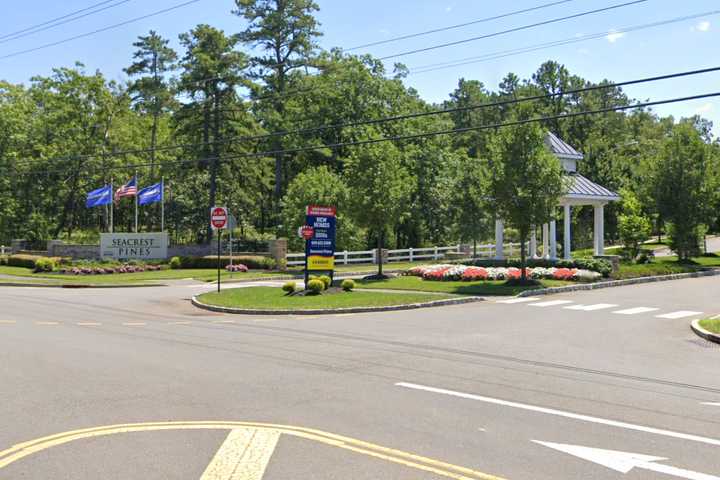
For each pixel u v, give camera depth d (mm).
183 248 42938
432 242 51688
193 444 6129
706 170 37594
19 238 56094
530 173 24828
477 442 6262
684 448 6152
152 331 14539
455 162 48719
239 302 20422
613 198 32125
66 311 19188
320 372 9711
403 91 51469
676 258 41000
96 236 60438
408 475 5340
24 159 55938
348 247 41031
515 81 70938
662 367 10500
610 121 71500
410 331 14461
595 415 7352
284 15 49281
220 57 45344
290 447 6051
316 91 48562
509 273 27078
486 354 11469
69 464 5574
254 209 58000
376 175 28609
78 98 54344
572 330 14797
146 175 57531
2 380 9062
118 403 7742
